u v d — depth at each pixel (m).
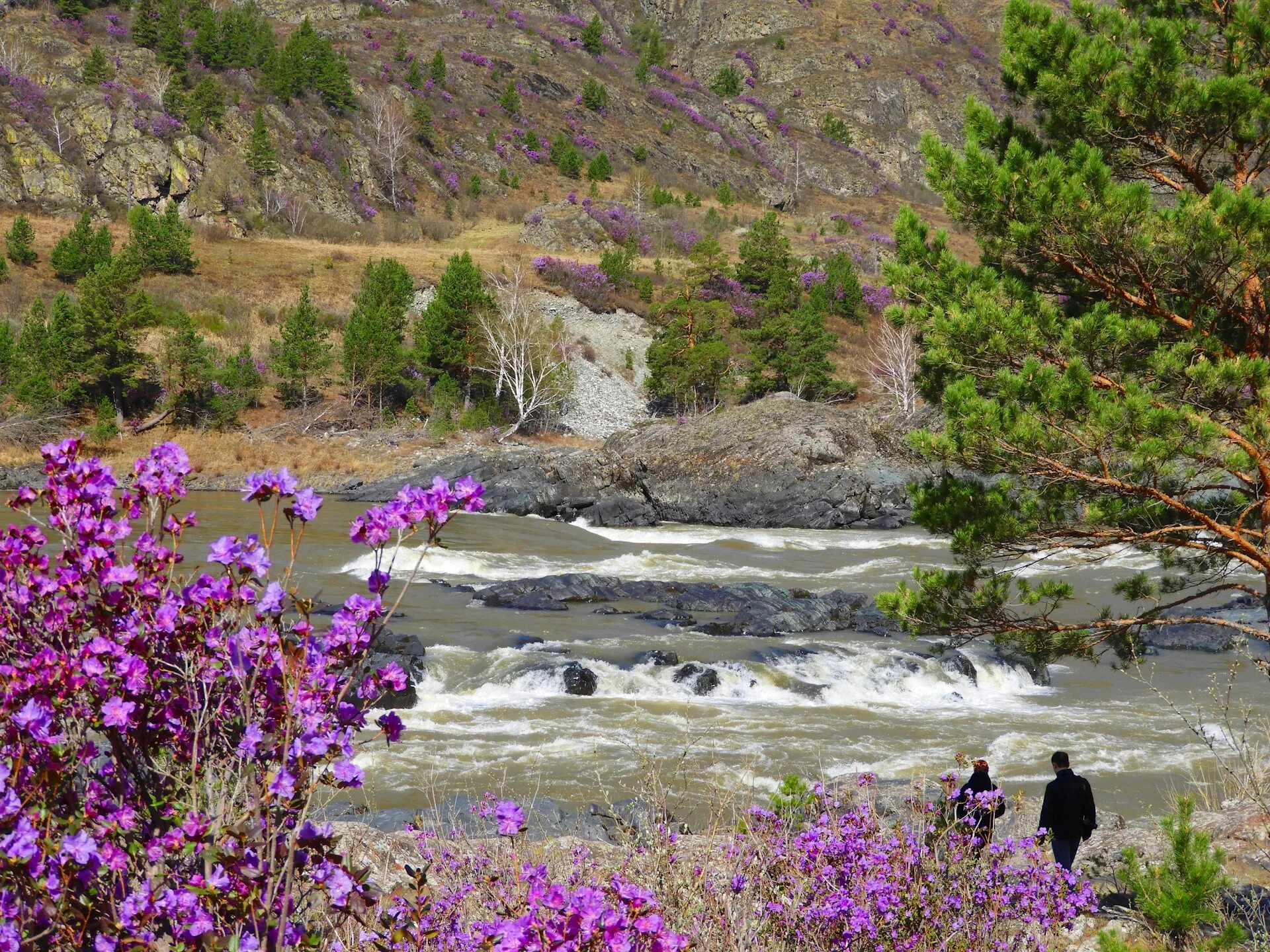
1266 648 22.89
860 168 149.12
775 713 18.11
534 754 15.06
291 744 2.52
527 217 98.69
